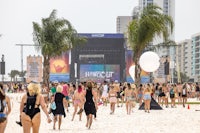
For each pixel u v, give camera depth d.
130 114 26.92
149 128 18.50
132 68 43.88
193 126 19.31
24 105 11.11
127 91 27.31
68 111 28.73
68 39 50.34
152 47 50.22
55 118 17.92
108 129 18.11
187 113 27.56
